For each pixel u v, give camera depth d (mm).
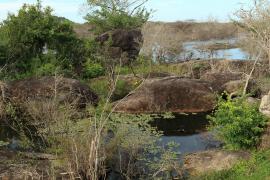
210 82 19328
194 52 35219
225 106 11859
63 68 22000
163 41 29688
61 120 11820
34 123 12797
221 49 36781
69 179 9898
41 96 16531
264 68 20734
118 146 11320
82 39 24656
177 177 10883
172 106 17172
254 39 16766
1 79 18969
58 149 11008
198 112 17016
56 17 22953
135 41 27984
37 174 9797
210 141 13312
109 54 25297
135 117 14719
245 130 11281
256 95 17750
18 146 12617
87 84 20016
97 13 31312
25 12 22281
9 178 9961
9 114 15438
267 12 16453
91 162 9672
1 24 22234
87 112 14492
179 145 13102
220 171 10477
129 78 21484
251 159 10664
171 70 25266
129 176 10812
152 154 12055
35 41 22031
